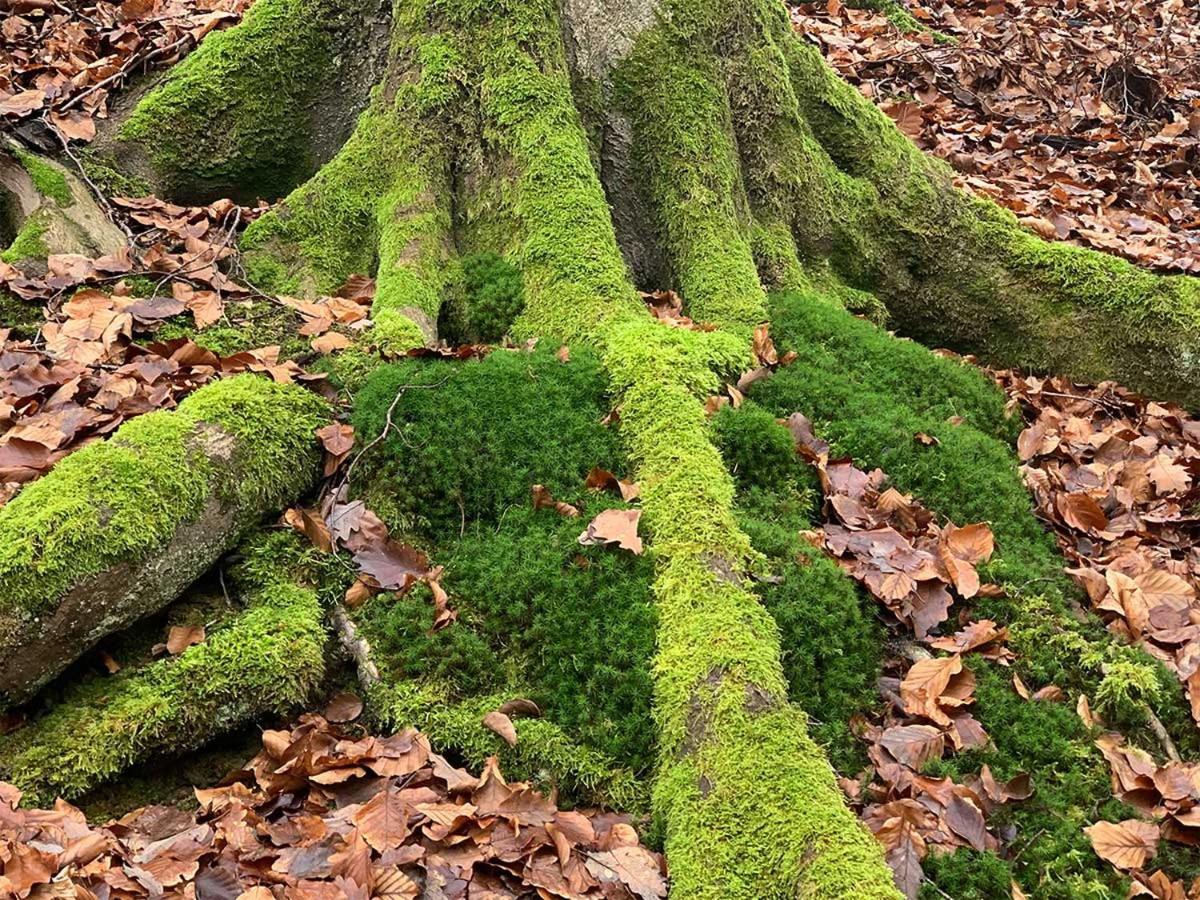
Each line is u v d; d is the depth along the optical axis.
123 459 1.98
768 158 2.65
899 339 2.60
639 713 1.97
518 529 2.12
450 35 2.50
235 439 2.07
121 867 1.76
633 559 2.06
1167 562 2.30
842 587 2.07
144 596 1.98
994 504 2.28
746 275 2.50
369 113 2.57
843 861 1.74
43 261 2.40
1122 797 1.94
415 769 1.92
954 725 1.99
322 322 2.34
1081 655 2.07
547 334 2.34
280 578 2.07
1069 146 3.80
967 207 2.79
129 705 1.93
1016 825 1.91
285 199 2.54
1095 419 2.68
